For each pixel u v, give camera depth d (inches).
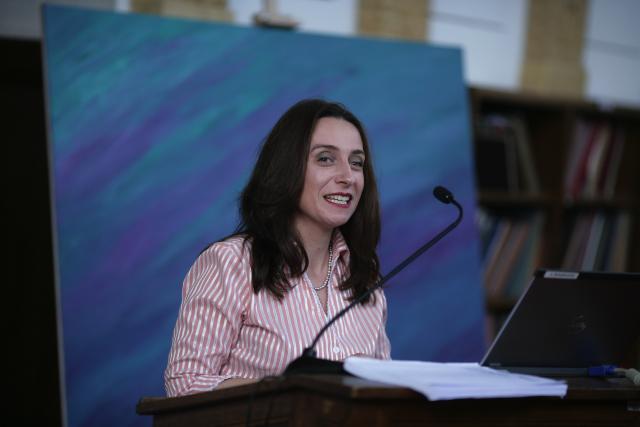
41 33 307.3
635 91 473.1
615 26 466.6
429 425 137.8
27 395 331.3
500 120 410.9
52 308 335.0
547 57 437.1
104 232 299.7
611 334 177.6
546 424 150.9
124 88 310.7
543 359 173.0
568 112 418.3
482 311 358.3
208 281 185.3
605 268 436.8
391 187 350.6
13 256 331.6
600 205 438.9
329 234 198.1
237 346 185.0
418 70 365.7
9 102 331.3
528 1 431.8
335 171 193.5
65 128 300.0
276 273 186.7
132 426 291.6
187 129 317.7
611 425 157.9
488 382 139.0
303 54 343.9
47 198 335.6
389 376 137.4
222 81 326.6
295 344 181.8
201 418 158.4
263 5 354.3
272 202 192.5
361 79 352.8
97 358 291.4
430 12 404.5
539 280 157.5
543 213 419.2
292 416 140.9
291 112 200.2
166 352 301.0
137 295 300.5
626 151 450.0
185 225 311.6
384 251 344.8
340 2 381.7
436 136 363.3
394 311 342.0
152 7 339.9
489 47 422.0
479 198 392.8
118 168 305.1
